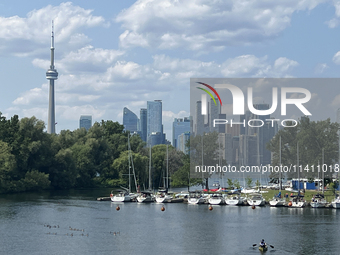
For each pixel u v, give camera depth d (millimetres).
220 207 144375
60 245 88250
